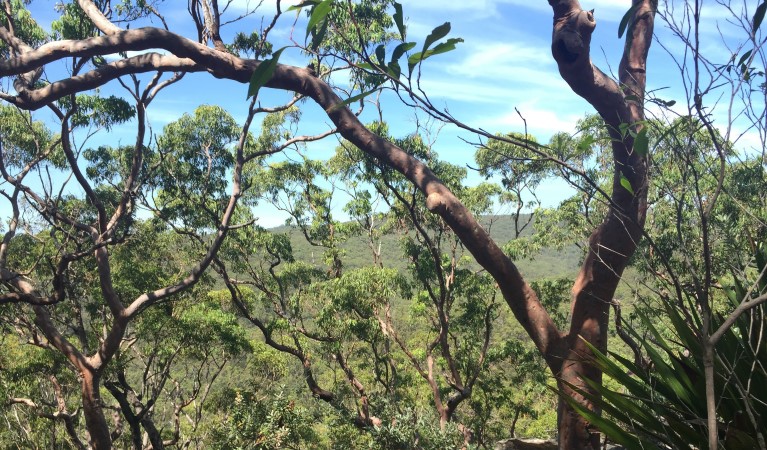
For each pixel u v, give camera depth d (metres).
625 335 4.51
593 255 4.16
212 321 17.52
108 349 11.62
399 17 1.51
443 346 17.59
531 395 21.31
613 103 3.64
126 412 17.00
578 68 3.57
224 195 17.64
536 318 4.16
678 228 1.69
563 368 4.17
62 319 17.67
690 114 1.61
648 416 2.04
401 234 19.69
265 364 21.14
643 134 1.57
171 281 18.33
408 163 4.22
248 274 19.33
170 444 21.14
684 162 1.69
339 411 15.09
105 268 11.04
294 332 17.94
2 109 14.94
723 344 2.12
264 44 12.17
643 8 3.78
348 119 4.39
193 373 23.20
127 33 4.13
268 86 4.50
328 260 19.66
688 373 2.17
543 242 17.45
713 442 1.33
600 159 10.59
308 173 19.48
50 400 22.09
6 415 20.86
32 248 16.98
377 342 18.69
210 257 11.51
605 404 2.11
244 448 10.76
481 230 4.02
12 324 15.48
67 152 10.79
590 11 3.55
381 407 13.69
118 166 16.25
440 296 17.59
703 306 1.51
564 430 4.18
